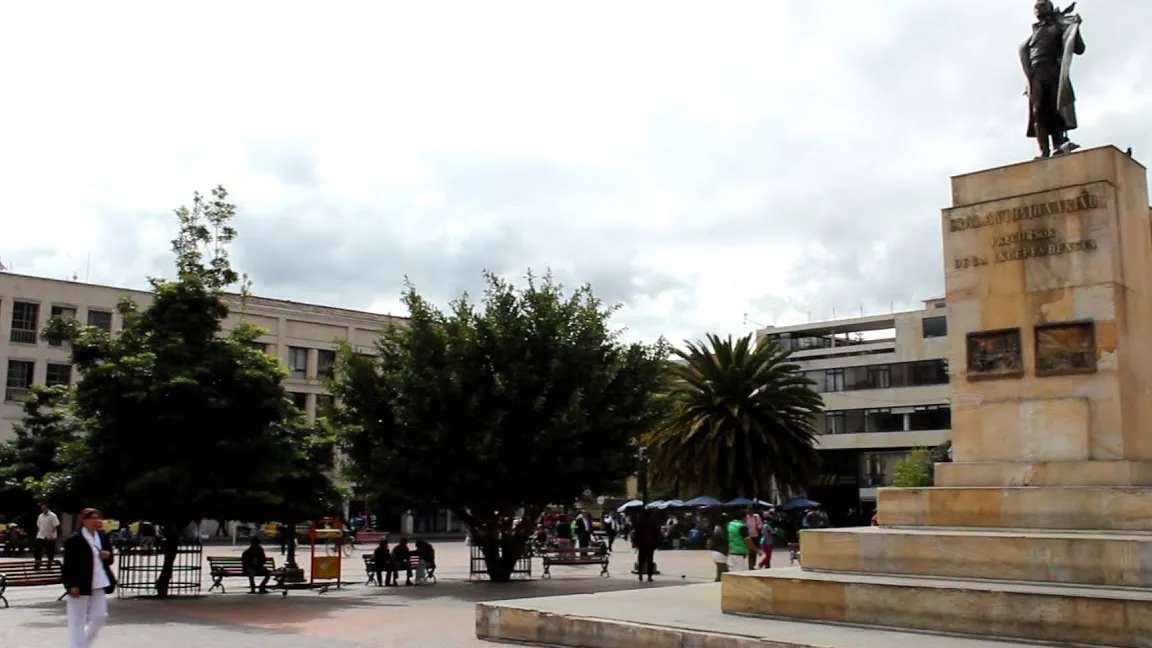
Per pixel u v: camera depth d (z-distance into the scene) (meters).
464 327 23.48
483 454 22.11
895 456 66.81
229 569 22.00
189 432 18.47
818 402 46.12
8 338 50.16
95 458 18.16
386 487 23.08
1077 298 11.85
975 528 11.60
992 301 12.45
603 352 24.42
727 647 9.57
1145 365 12.08
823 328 71.69
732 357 44.81
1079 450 11.57
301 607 17.94
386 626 14.95
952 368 12.68
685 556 38.81
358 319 63.22
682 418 44.31
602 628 10.66
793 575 11.14
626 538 54.59
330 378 25.23
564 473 22.83
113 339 19.00
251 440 18.64
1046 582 10.04
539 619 11.39
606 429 23.47
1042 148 13.09
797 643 9.16
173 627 14.70
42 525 25.16
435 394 22.69
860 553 11.31
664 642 10.07
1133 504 10.67
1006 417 12.14
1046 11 13.22
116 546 31.22
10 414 49.84
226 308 19.66
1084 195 11.92
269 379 18.94
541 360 23.56
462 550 44.81
